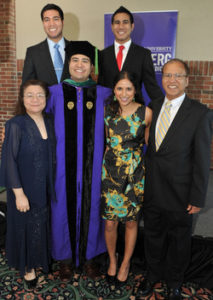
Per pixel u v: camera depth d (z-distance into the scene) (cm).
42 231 216
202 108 179
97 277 235
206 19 432
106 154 207
